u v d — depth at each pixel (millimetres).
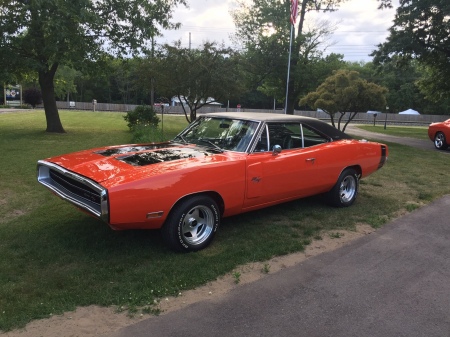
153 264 3816
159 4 16688
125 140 14125
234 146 4750
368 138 19406
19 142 12992
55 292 3242
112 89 80938
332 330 2834
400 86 72688
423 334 2809
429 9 18688
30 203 5840
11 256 3932
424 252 4328
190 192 3963
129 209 3596
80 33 14570
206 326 2848
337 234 4797
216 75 15031
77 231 4668
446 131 14547
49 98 16734
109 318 2926
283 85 27672
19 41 14625
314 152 5266
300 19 26031
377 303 3225
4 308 2992
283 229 4914
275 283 3533
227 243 4434
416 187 7527
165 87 15281
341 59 30406
